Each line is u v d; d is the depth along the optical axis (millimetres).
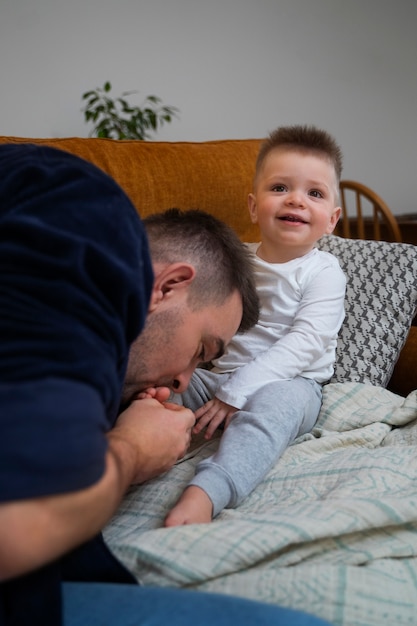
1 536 435
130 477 644
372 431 1138
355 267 1457
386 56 4117
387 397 1248
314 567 698
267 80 3793
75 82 3289
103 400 528
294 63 3850
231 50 3664
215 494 868
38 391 459
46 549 463
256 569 701
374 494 875
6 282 495
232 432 1005
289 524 725
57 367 482
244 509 905
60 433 449
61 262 509
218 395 1156
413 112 4273
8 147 654
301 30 3834
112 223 559
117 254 550
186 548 694
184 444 829
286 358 1195
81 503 473
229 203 1551
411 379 1420
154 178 1396
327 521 740
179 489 914
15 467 428
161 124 3398
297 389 1149
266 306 1311
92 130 3389
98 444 479
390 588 701
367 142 4148
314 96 3943
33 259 505
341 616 663
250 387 1148
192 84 3600
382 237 3133
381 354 1367
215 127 3709
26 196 547
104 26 3314
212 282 849
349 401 1222
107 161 1345
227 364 1282
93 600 570
